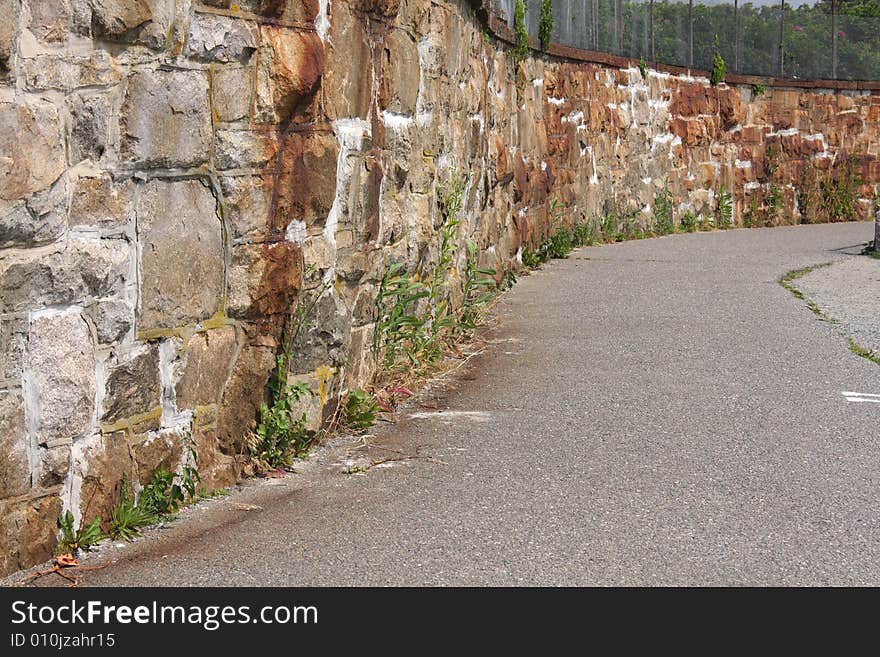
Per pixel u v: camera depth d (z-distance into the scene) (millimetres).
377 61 6395
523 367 7727
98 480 4125
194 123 4453
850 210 25141
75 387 3953
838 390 7191
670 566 4191
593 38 17859
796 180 24156
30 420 3787
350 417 6031
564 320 9719
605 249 16219
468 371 7566
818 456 5688
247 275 4875
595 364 7863
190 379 4594
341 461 5426
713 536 4512
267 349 5105
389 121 6758
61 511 3971
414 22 7285
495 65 11422
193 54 4426
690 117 21312
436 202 8156
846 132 24984
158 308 4352
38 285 3760
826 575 4148
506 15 12383
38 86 3701
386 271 6715
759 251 16234
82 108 3889
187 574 3990
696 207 21625
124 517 4250
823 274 13367
